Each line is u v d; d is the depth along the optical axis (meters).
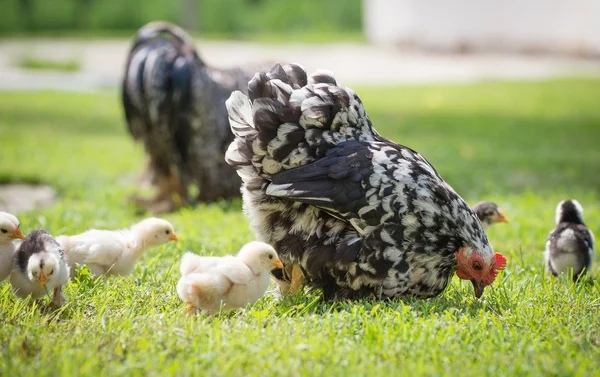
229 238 12.05
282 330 7.79
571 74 39.94
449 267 9.10
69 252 9.66
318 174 8.67
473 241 8.97
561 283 10.25
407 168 8.80
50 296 8.61
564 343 7.69
